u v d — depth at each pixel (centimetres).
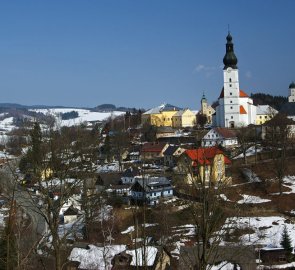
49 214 2662
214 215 2295
